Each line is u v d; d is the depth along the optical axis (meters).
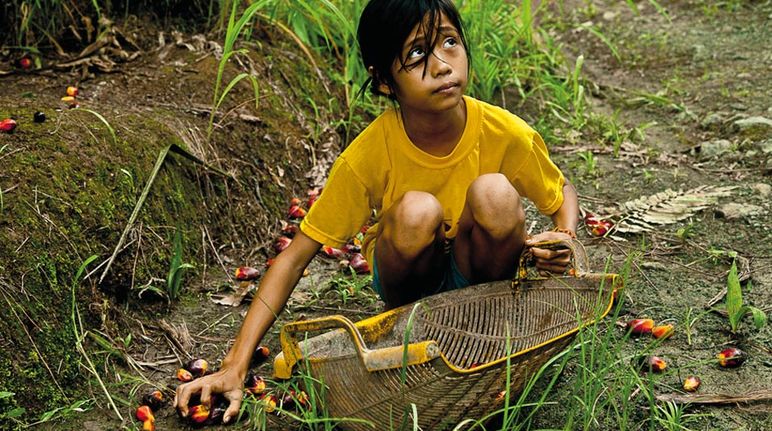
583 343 2.83
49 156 3.76
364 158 3.14
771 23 7.27
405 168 3.13
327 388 2.82
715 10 7.70
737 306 3.50
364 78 5.61
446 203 3.18
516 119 3.19
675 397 3.15
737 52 6.81
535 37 7.07
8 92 4.60
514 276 3.19
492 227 2.93
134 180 3.98
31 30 5.06
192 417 3.06
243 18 4.27
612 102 6.23
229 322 3.82
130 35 5.20
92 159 3.89
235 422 3.09
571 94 6.16
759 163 5.05
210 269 4.19
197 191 4.32
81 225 3.65
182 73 4.97
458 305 2.96
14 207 3.47
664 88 6.36
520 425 2.83
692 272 4.07
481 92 5.94
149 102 4.70
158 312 3.84
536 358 2.77
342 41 5.88
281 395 3.25
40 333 3.29
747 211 4.52
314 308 3.96
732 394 3.17
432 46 2.84
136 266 3.81
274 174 4.77
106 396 3.30
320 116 5.32
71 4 5.18
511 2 7.05
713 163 5.16
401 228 2.93
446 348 2.96
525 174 3.24
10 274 3.30
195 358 3.54
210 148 4.53
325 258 4.38
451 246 3.24
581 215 4.68
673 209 4.56
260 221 4.55
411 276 3.09
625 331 3.61
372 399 2.69
